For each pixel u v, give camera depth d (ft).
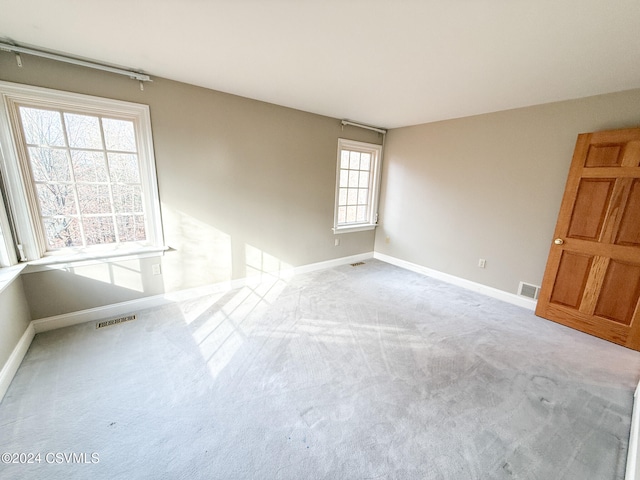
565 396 5.64
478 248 10.91
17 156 6.43
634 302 7.27
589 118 8.02
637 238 7.19
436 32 5.13
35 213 6.91
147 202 8.34
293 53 6.17
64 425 4.62
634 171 7.11
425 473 4.05
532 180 9.27
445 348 7.20
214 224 9.62
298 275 12.39
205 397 5.31
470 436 4.68
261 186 10.49
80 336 7.14
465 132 10.87
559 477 4.06
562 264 8.52
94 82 6.93
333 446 4.41
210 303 9.28
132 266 8.30
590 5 4.17
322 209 12.62
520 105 9.13
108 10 4.68
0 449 4.19
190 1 4.41
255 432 4.61
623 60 5.83
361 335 7.70
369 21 4.85
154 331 7.50
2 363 5.37
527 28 4.87
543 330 8.24
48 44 5.94
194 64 6.89
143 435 4.49
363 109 10.48
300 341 7.30
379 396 5.49
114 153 7.70
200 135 8.77
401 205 13.69
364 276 12.57
